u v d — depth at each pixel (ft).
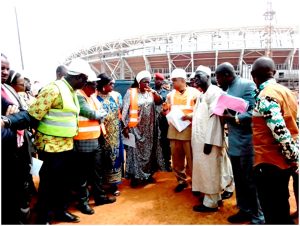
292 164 8.05
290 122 8.27
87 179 13.09
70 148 10.91
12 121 8.89
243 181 11.29
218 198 13.03
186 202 14.07
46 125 10.41
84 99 12.47
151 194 15.37
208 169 12.48
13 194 9.23
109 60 171.83
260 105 8.15
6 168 8.88
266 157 8.55
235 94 11.47
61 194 11.62
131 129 16.46
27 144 10.61
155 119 17.28
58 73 14.89
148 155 16.79
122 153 15.52
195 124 12.97
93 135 12.57
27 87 17.02
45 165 10.65
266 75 8.91
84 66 10.96
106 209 13.35
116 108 15.06
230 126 11.41
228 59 154.51
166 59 156.87
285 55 151.02
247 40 153.07
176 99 15.37
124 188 16.63
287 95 8.43
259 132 8.71
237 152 11.13
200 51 146.61
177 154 15.47
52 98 10.19
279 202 8.68
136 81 17.17
